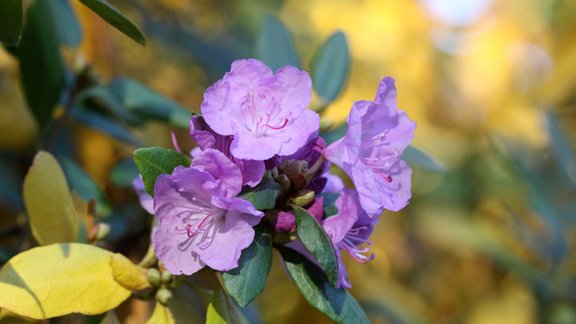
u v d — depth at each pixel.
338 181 0.46
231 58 0.76
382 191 0.44
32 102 0.56
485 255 0.84
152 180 0.42
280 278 0.77
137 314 0.49
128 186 0.59
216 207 0.42
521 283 0.82
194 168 0.41
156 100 0.59
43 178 0.46
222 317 0.43
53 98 0.56
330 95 0.58
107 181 0.62
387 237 0.85
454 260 0.87
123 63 0.73
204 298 0.46
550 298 0.75
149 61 0.79
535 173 0.79
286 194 0.43
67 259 0.44
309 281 0.43
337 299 0.43
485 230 0.83
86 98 0.61
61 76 0.56
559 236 0.74
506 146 0.77
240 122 0.42
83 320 0.48
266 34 0.59
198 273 0.45
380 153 0.44
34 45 0.55
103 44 0.66
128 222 0.58
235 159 0.42
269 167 0.43
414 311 0.82
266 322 0.76
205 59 0.75
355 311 0.43
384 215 0.85
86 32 0.65
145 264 0.45
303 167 0.43
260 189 0.42
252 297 0.41
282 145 0.42
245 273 0.42
